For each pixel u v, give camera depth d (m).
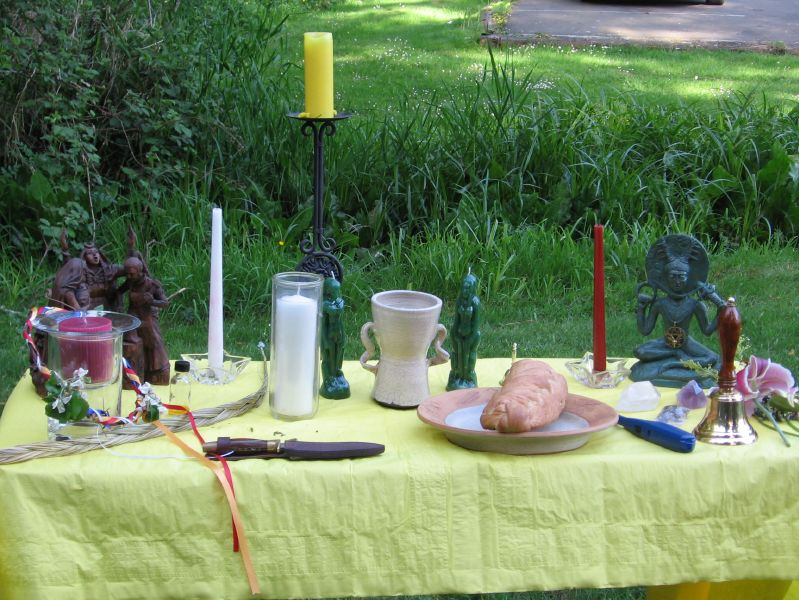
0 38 5.20
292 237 5.21
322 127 2.27
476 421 1.82
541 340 4.60
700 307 2.07
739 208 5.68
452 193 5.58
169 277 4.84
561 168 5.57
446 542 1.69
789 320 4.75
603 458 1.71
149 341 2.01
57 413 1.67
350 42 11.95
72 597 1.64
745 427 1.80
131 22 5.66
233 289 4.86
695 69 10.73
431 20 13.78
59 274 1.93
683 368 2.08
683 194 5.63
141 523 1.65
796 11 15.25
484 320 4.86
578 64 10.71
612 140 5.77
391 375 1.94
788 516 1.75
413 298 1.98
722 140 5.88
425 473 1.68
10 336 4.51
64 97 5.19
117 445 1.72
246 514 1.66
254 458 1.69
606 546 1.71
